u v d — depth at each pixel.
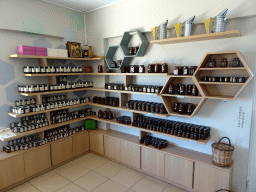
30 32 3.54
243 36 2.58
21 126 3.38
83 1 3.73
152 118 3.55
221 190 2.66
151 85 3.56
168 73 3.07
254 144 2.78
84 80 4.73
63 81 4.07
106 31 4.07
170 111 3.16
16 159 3.19
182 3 2.97
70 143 4.08
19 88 3.46
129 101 3.73
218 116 2.93
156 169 3.36
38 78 3.81
